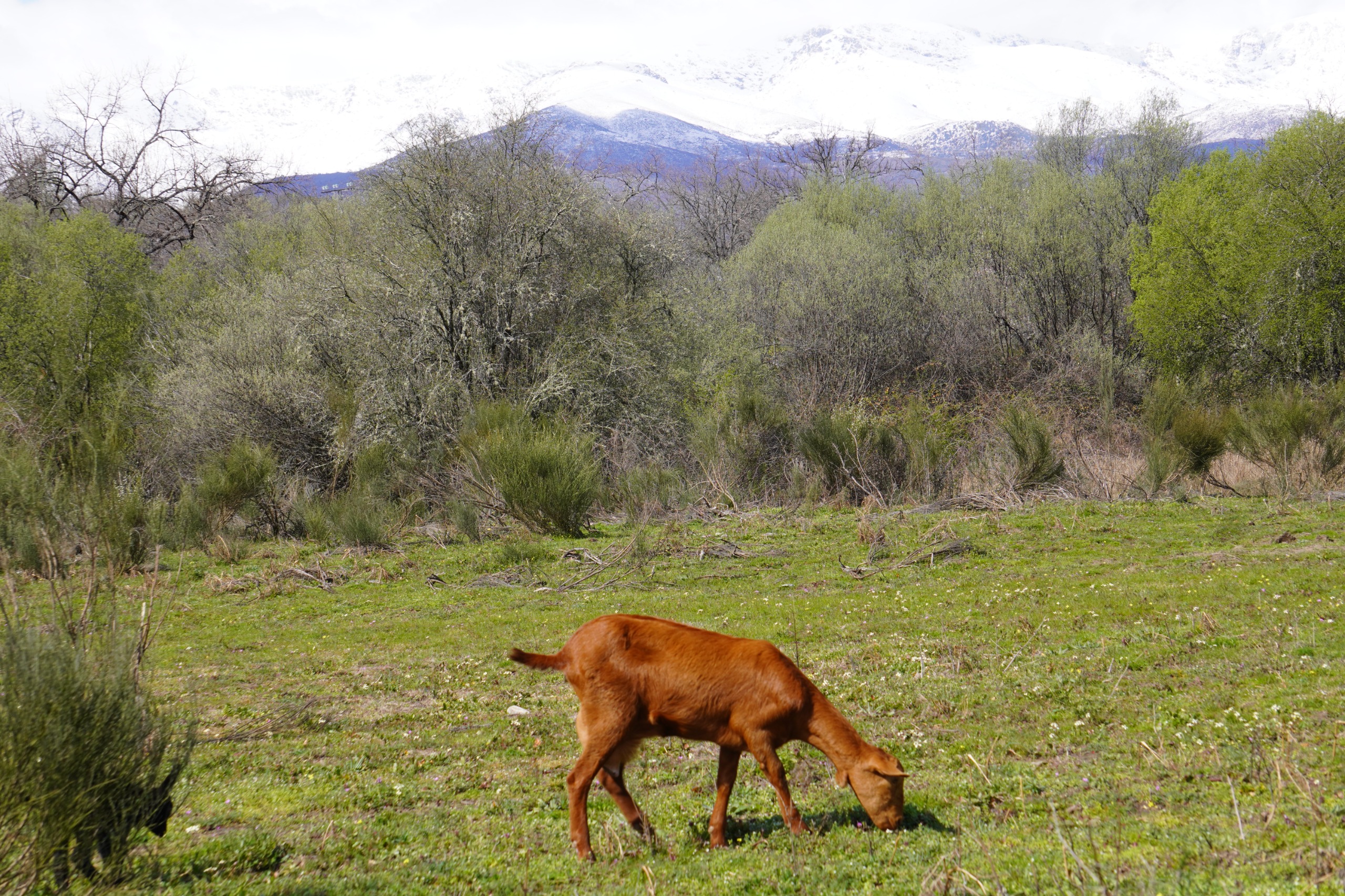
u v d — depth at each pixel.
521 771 7.79
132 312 31.42
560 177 31.36
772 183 65.19
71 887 5.32
